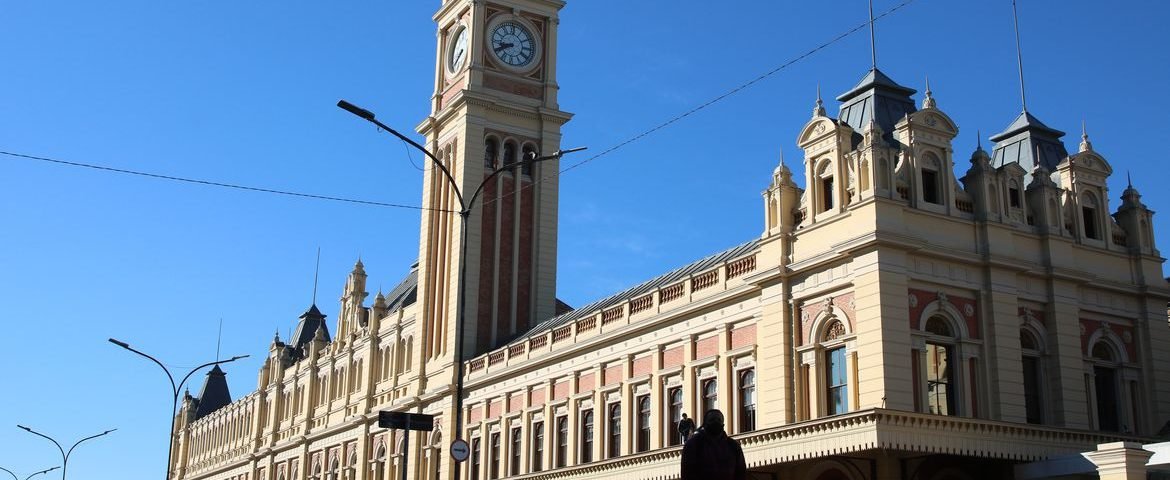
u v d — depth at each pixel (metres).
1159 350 52.22
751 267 51.75
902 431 41.38
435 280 85.50
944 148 48.25
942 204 47.41
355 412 95.12
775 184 50.72
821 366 47.06
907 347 44.19
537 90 88.50
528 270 84.56
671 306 56.72
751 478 48.06
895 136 48.78
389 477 85.69
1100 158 53.09
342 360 101.00
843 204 47.22
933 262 46.12
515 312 82.56
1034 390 48.19
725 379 52.00
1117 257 52.34
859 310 45.00
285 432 111.88
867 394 43.97
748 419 50.81
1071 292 49.62
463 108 85.00
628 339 59.47
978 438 43.19
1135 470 39.59
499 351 72.56
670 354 56.47
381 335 93.19
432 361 82.56
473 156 84.25
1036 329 48.47
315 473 102.25
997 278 47.47
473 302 81.06
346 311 102.12
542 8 89.94
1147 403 51.34
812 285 47.91
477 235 82.69
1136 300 52.47
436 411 79.50
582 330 64.12
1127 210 53.69
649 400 57.56
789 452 44.69
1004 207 48.81
